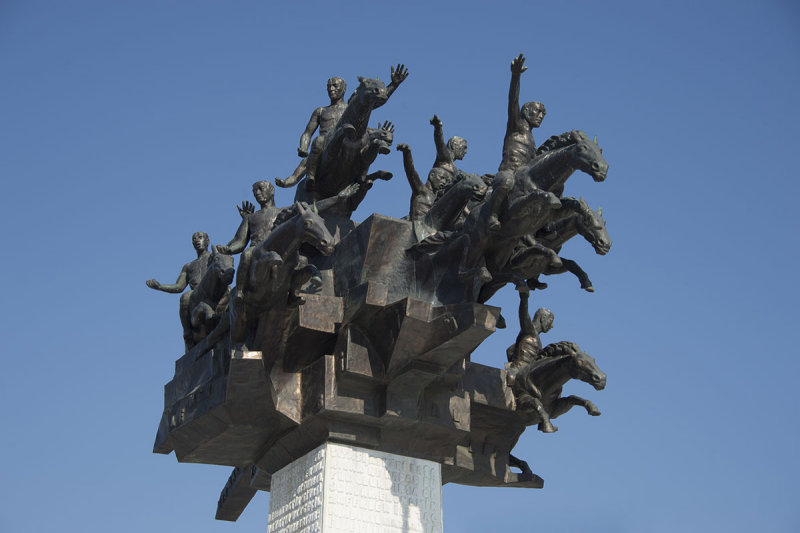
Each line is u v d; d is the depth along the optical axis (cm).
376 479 2952
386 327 2814
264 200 3216
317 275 2669
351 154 3111
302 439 2981
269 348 2855
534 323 3362
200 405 2992
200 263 3338
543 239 3033
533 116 3086
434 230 2894
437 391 2956
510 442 3198
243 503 3522
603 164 2661
